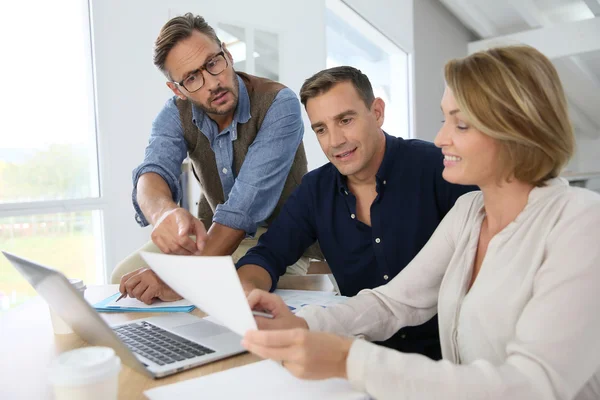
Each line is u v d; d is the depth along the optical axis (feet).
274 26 13.19
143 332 3.36
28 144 9.45
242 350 2.99
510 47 2.82
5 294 9.10
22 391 2.54
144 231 10.79
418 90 21.38
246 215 5.25
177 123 6.25
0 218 8.95
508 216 3.07
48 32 9.59
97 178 10.28
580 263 2.48
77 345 3.26
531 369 2.27
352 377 2.34
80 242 10.06
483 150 2.87
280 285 4.94
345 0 16.40
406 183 4.96
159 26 10.83
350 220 5.04
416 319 3.67
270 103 5.88
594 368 2.35
